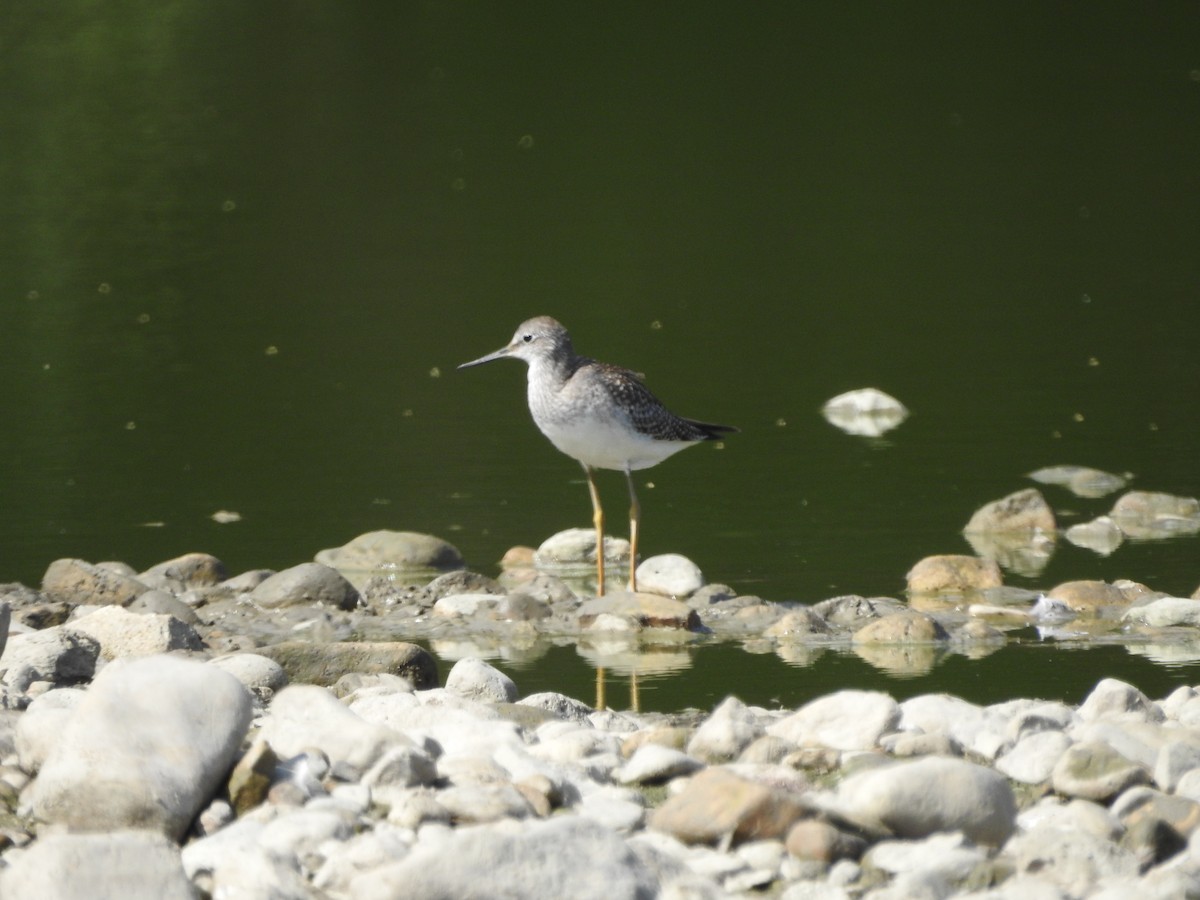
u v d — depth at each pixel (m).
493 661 10.11
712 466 15.60
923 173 31.06
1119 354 19.75
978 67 40.00
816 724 7.41
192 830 6.10
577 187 29.78
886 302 22.77
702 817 6.04
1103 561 12.44
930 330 21.20
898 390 18.36
